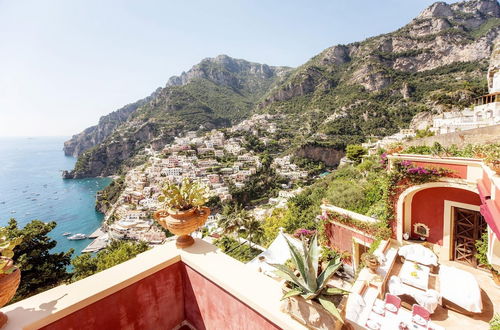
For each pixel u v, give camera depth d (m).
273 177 99.62
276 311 2.32
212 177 94.56
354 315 5.72
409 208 8.59
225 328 2.88
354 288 6.89
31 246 18.00
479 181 6.42
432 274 7.15
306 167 107.56
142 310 2.96
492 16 178.88
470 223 7.50
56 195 120.81
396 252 7.78
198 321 3.25
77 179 159.00
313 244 2.55
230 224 33.75
